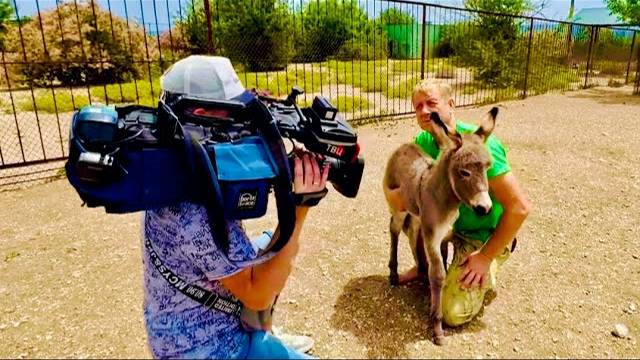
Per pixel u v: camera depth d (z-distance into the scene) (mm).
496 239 3006
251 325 2123
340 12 21094
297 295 3670
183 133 1586
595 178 6426
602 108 12523
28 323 3371
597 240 4578
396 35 23969
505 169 2988
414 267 3891
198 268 1863
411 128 9797
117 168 1553
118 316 3439
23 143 8789
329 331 3248
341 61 21812
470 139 2875
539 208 5375
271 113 1873
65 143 8773
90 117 1546
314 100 1887
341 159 1903
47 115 11438
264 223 5059
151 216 1881
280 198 1704
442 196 2949
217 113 1759
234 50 19328
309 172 1818
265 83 15203
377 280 3891
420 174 3221
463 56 17594
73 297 3686
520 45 16453
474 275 3092
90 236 4750
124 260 4254
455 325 3234
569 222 4988
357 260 4227
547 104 13336
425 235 3084
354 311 3465
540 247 4438
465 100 13961
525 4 21484
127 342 3158
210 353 1956
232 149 1648
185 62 1869
